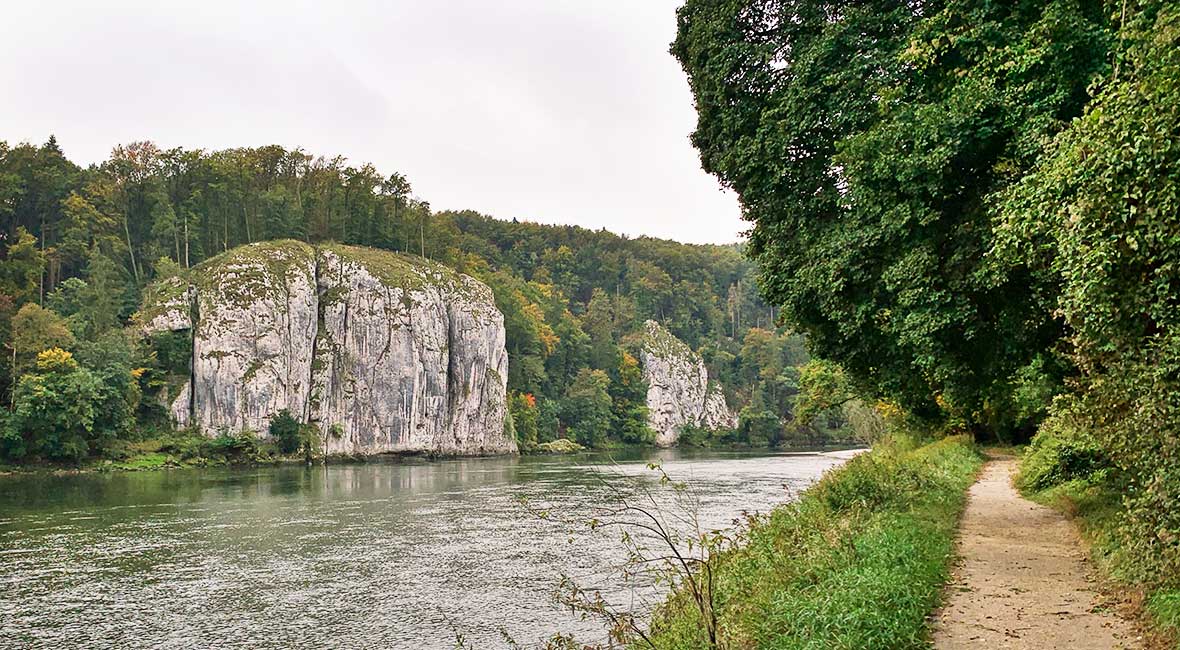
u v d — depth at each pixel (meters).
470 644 15.47
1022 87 11.59
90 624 17.67
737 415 173.12
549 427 132.88
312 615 18.09
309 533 30.20
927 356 13.29
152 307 99.00
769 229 16.91
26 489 51.00
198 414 95.06
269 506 39.84
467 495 44.25
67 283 96.88
